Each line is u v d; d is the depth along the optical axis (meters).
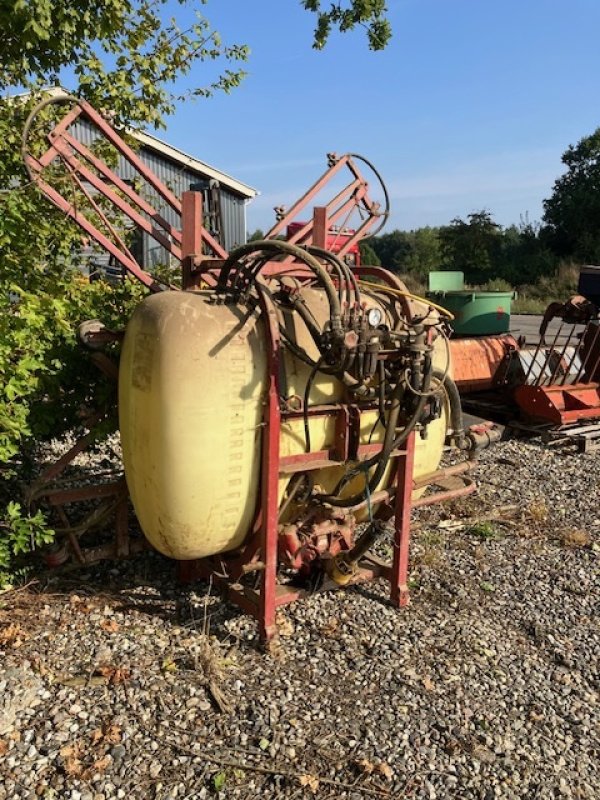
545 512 4.98
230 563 3.24
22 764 2.35
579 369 7.44
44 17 4.07
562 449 6.77
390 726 2.64
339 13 8.45
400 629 3.32
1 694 2.65
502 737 2.63
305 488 3.19
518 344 7.60
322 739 2.55
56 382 3.38
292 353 2.83
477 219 35.22
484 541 4.46
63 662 2.90
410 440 3.28
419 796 2.32
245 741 2.52
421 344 2.85
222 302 2.80
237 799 2.27
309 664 3.00
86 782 2.29
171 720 2.60
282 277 3.11
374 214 4.34
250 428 2.79
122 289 4.24
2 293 3.21
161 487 2.73
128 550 3.67
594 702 2.89
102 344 3.21
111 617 3.26
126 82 5.19
